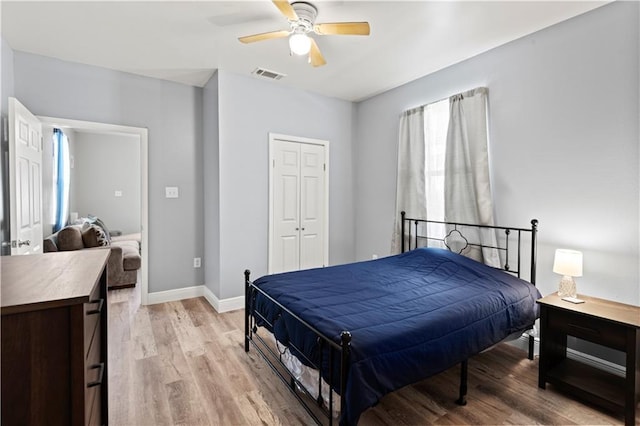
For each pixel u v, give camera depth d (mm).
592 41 2346
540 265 2666
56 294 860
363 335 1587
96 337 1258
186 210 3877
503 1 2234
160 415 1882
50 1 2215
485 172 2951
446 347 1771
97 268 1171
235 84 3545
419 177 3592
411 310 1935
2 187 2609
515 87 2791
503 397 2066
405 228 3746
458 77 3246
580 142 2422
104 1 2230
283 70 3439
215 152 3551
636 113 2164
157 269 3734
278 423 1824
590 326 1967
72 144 6250
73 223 5398
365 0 2215
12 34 2662
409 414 1899
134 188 7105
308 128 4105
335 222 4402
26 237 2674
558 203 2551
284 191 3959
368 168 4383
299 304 1990
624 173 2221
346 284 2422
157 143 3672
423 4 2268
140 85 3557
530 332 2539
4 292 871
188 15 2408
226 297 3559
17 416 800
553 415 1898
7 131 2717
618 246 2252
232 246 3586
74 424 849
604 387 2006
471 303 2076
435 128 3441
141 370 2350
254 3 2264
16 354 795
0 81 2635
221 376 2283
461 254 3121
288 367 2066
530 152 2707
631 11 2168
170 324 3166
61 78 3146
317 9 2320
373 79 3684
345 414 1434
